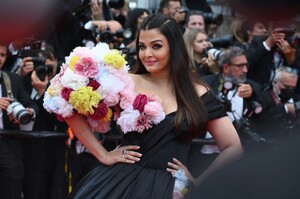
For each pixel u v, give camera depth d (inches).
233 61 233.9
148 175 129.6
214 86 237.8
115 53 137.3
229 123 140.6
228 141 139.8
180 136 132.7
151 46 137.8
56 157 237.1
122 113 133.6
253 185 44.4
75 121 137.0
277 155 45.3
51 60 237.3
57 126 236.8
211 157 217.6
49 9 62.7
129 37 261.4
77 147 232.5
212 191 45.1
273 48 272.1
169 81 140.0
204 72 253.0
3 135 229.1
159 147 131.5
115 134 204.8
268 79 271.0
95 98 132.2
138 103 131.7
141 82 140.9
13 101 223.9
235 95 235.0
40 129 236.4
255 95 237.5
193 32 258.5
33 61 239.5
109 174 131.6
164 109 135.3
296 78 253.3
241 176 44.8
